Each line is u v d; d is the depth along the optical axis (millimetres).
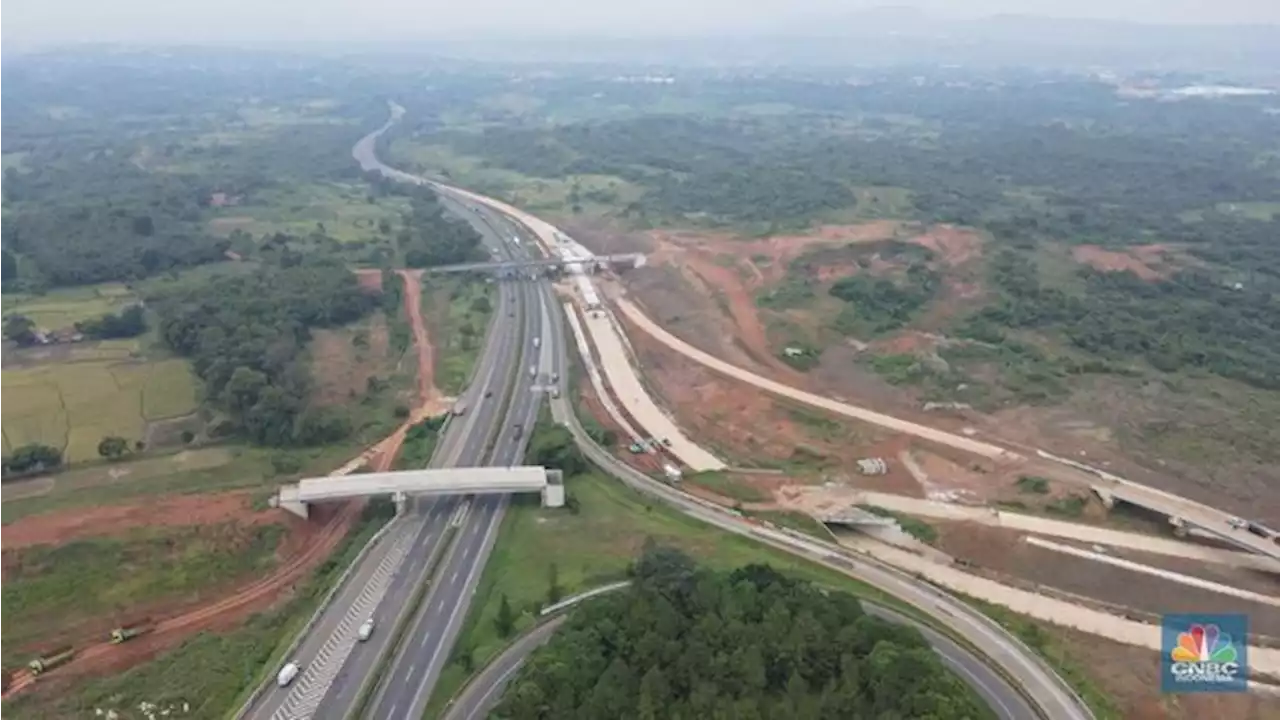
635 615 123938
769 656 118625
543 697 112188
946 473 195500
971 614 145125
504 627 136875
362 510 177875
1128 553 168875
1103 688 131125
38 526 163000
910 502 185625
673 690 115812
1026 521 178000
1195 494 186125
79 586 150750
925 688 110375
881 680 112438
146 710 127938
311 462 197625
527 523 172250
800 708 112000
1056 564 165750
